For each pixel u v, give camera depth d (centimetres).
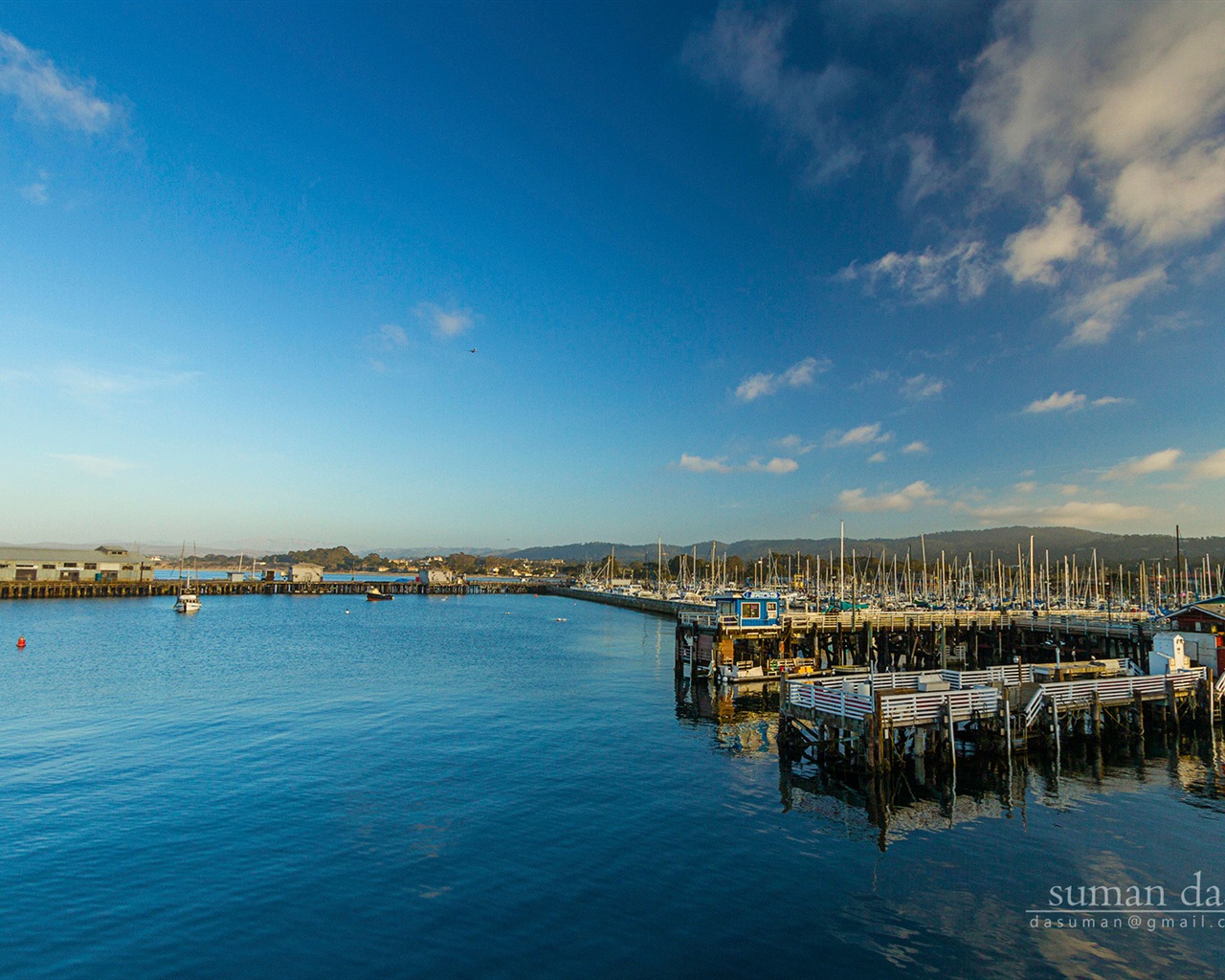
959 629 7125
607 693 5509
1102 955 1770
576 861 2288
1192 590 15662
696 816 2712
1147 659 5722
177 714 4472
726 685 5509
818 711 3341
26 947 1750
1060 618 7788
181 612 14138
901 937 1845
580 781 3142
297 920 1903
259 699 5028
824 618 6412
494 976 1652
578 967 1694
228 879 2141
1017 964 1727
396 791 2956
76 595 18350
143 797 2852
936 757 3350
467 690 5512
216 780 3088
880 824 2652
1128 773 3356
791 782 3177
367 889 2081
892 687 3672
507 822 2623
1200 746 3828
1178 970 1709
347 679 5984
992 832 2594
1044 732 3809
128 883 2103
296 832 2509
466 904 1995
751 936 1841
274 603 19675
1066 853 2402
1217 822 2719
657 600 16638
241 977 1641
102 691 5275
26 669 6334
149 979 1628
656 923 1905
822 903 2022
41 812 2683
